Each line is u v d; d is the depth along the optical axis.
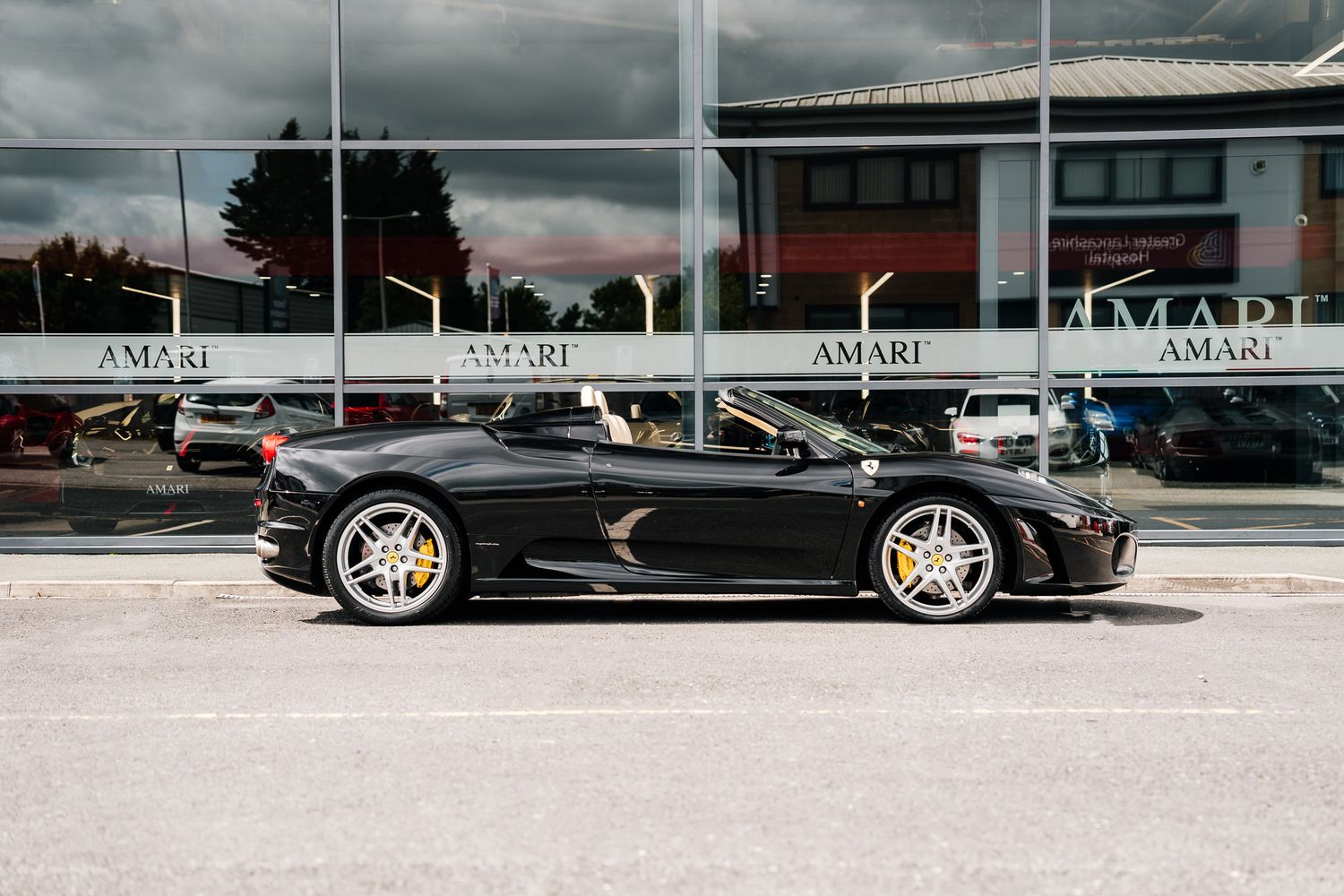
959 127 10.25
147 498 10.13
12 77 10.13
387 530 6.86
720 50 10.29
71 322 10.13
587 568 6.76
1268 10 10.20
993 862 3.14
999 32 10.23
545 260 10.29
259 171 10.21
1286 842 3.29
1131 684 5.22
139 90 10.17
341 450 6.85
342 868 3.12
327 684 5.26
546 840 3.31
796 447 6.85
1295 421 10.19
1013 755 4.11
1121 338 10.22
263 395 10.20
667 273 10.29
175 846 3.29
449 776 3.89
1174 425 10.20
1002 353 10.23
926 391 10.27
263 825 3.44
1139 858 3.17
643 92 10.29
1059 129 10.22
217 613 7.39
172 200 10.18
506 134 10.29
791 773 3.91
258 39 10.21
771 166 10.30
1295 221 10.22
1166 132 10.19
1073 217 10.23
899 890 2.97
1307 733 4.40
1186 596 8.08
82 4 10.15
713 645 6.18
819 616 7.19
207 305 10.19
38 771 3.97
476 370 10.26
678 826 3.42
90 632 6.69
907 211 10.25
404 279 10.25
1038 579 6.80
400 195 10.25
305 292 10.23
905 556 6.87
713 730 4.45
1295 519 10.15
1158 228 10.21
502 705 4.84
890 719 4.60
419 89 10.26
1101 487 10.18
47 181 10.15
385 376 10.25
